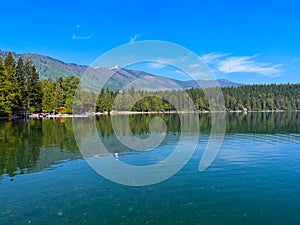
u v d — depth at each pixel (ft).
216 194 40.32
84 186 44.09
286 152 71.05
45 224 31.48
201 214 33.71
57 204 36.91
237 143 86.58
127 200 38.19
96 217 33.06
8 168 55.36
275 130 128.47
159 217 33.01
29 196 39.81
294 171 52.21
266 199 38.32
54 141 91.30
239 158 63.98
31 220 32.40
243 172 51.78
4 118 211.82
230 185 44.27
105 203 37.27
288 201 37.58
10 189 42.65
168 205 36.52
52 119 209.77
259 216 33.09
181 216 33.27
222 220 32.17
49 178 48.62
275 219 32.35
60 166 57.11
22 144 85.20
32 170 53.98
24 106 239.91
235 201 37.70
